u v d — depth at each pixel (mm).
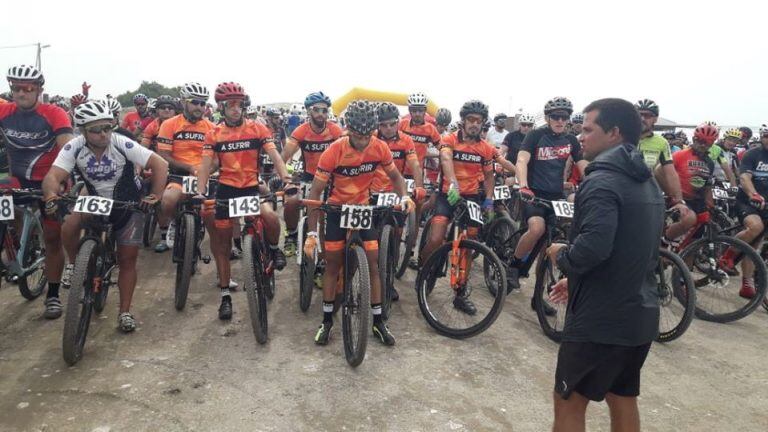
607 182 2023
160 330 3963
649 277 2115
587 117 2232
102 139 3490
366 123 3473
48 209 3408
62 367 3326
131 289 3941
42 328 3902
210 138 4297
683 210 4758
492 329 4277
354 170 3809
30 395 2982
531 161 4523
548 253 2305
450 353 3779
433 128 6137
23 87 3965
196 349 3666
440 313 4551
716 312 4988
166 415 2838
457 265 4160
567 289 2324
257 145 4410
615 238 2021
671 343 4242
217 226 4145
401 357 3664
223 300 4258
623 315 2033
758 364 3902
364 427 2814
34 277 4570
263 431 2732
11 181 4207
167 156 5363
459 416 2965
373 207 3664
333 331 4082
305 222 4391
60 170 3529
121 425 2732
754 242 5332
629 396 2211
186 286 4238
